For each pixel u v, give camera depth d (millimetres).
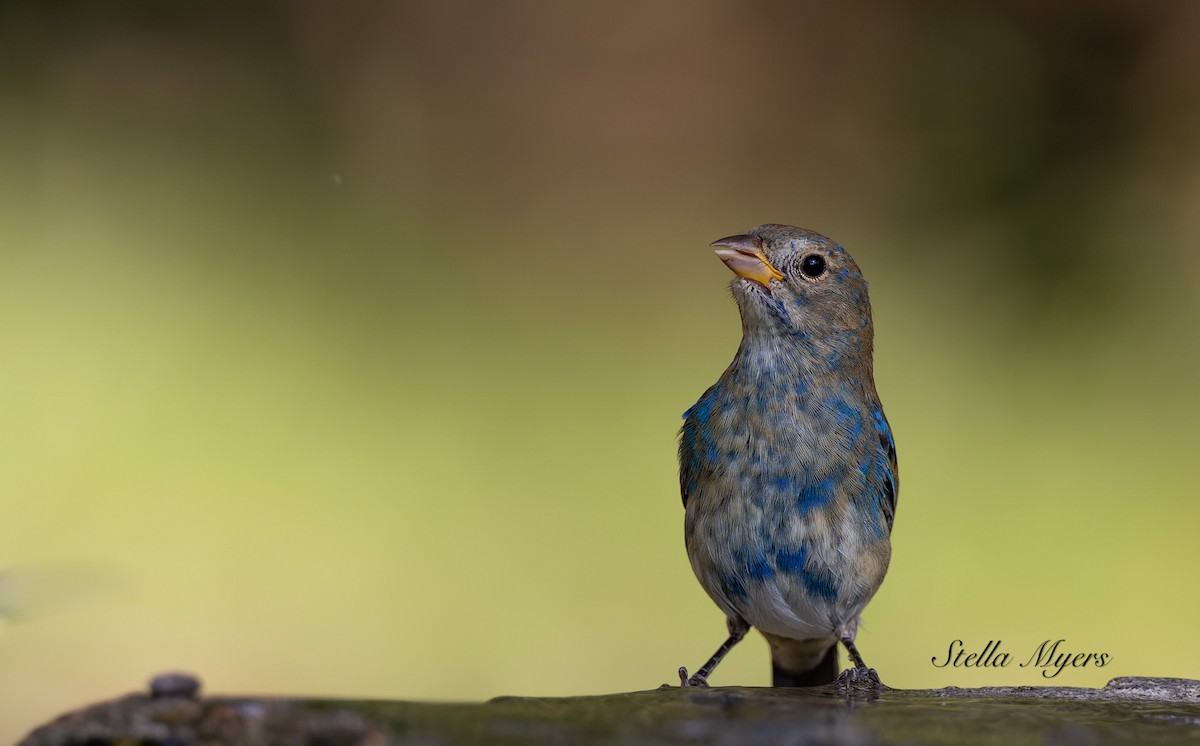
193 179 17938
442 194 18969
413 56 19969
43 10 19078
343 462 14078
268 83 19266
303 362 15516
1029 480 14188
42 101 18297
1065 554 13000
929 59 19656
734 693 5504
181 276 16422
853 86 19953
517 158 19688
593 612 12273
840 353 6973
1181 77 18297
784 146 19891
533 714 4605
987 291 17281
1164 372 15586
